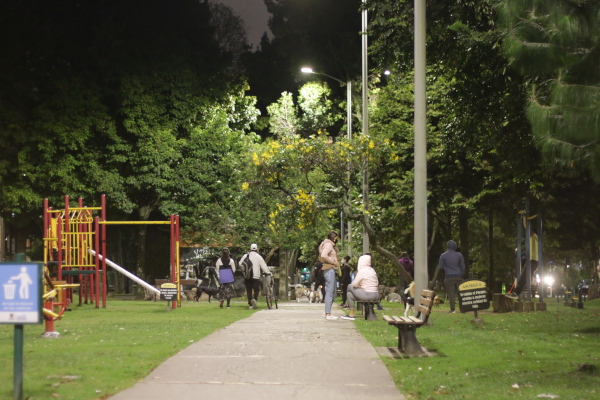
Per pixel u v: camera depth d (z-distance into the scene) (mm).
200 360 8844
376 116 34594
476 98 18625
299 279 46875
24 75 33562
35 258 43594
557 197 27594
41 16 34031
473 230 49594
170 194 35562
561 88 8289
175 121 35656
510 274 48312
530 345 10766
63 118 32781
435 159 30750
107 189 33562
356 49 47531
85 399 6410
